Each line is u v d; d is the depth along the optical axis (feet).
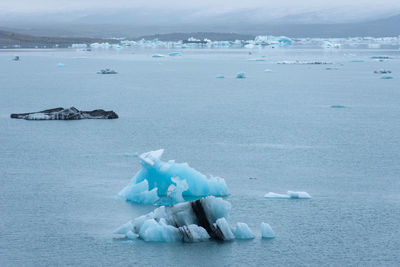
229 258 205.67
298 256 208.44
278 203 263.70
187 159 352.08
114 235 225.56
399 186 295.48
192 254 208.44
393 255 211.00
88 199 268.82
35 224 237.86
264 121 507.71
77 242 219.61
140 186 264.93
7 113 554.46
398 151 379.55
